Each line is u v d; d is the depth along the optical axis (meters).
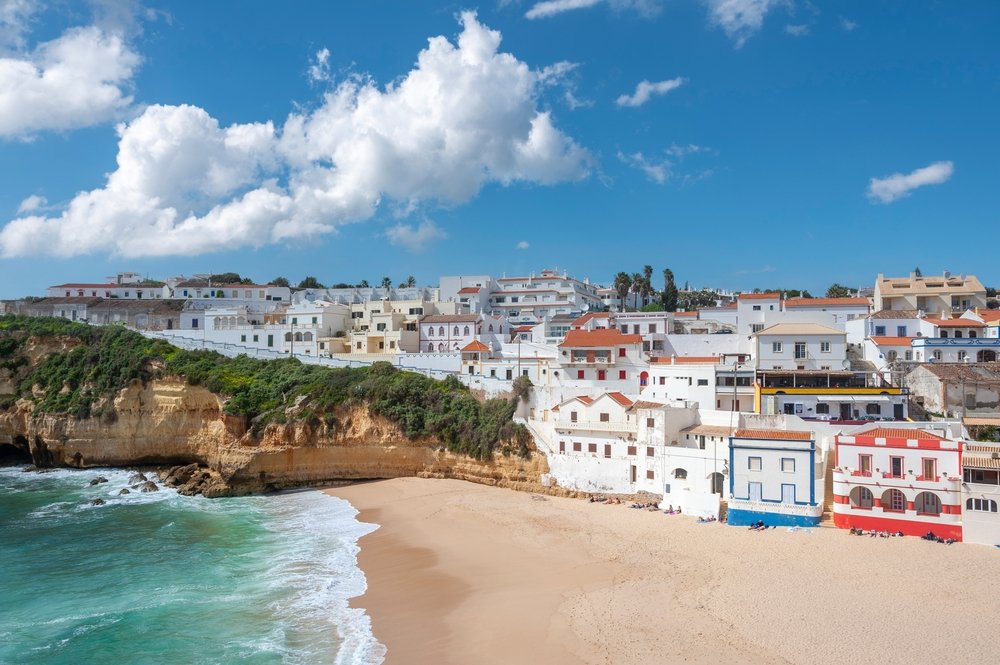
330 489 71.38
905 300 92.25
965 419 57.50
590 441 61.50
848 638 33.47
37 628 38.06
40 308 120.88
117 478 78.38
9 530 57.22
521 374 81.31
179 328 115.44
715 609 37.12
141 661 34.19
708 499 54.00
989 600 36.94
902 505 47.56
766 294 97.44
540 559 46.66
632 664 31.83
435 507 60.84
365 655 34.25
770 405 62.31
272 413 75.25
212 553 50.66
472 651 34.09
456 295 131.50
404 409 73.00
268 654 34.56
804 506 49.78
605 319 95.88
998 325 74.81
